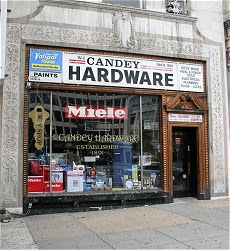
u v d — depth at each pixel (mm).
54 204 8555
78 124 9078
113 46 9328
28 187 8531
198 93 10273
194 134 10391
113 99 9430
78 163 9039
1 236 6395
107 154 9328
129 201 9227
